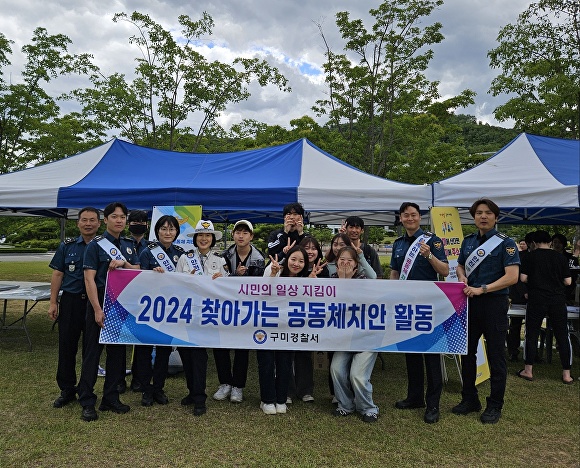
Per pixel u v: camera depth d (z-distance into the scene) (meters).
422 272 3.87
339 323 3.76
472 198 5.15
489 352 3.74
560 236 6.62
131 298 3.72
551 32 10.06
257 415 3.75
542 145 6.39
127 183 5.77
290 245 4.18
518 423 3.71
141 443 3.15
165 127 14.23
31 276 14.66
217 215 9.75
